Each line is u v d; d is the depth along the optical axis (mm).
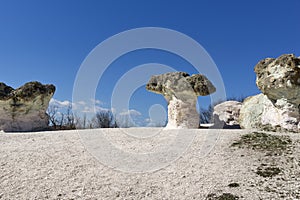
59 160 6426
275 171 5531
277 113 10078
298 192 4688
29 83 12812
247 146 7051
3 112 12328
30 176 5598
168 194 4906
